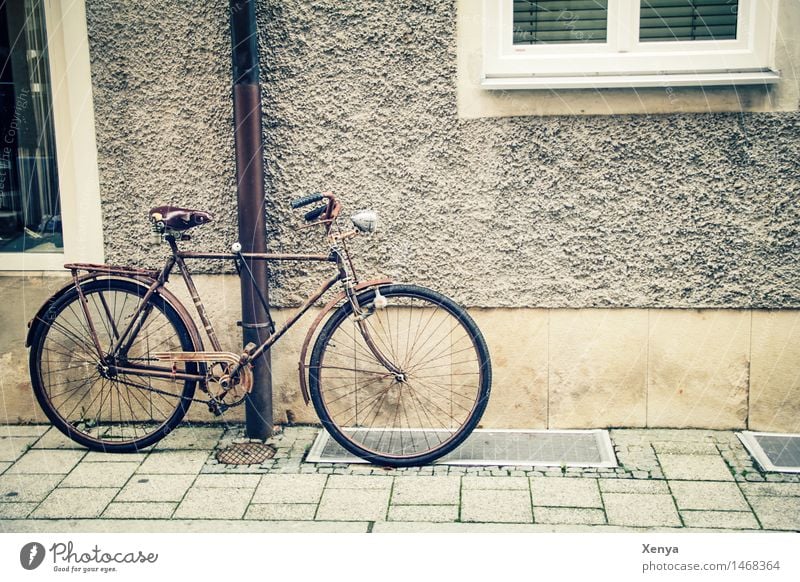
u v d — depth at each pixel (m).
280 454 4.44
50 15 4.59
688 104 4.34
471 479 4.16
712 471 4.17
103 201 4.67
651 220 4.45
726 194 4.40
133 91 4.57
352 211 4.56
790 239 4.41
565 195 4.46
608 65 4.38
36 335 4.48
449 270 4.56
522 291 4.55
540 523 3.78
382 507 3.93
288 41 4.45
